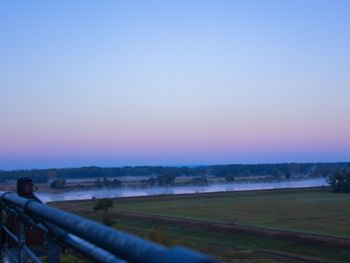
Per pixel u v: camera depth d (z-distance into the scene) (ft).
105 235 5.73
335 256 174.40
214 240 218.59
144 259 4.34
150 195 570.05
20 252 14.47
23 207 11.34
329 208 357.61
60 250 10.01
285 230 226.58
